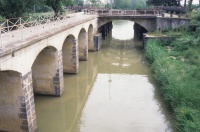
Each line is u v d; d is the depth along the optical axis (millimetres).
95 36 38219
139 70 30516
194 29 36750
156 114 18875
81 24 29188
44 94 21969
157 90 23406
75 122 18234
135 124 17547
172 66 24438
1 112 15672
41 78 21516
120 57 36938
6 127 15969
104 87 25031
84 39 32719
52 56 20828
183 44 32156
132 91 23672
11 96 15203
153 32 40750
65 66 27688
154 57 29297
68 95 22594
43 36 17188
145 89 24125
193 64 24953
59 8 32562
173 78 20516
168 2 59281
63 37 22359
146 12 45125
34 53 16422
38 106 20406
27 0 28156
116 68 32000
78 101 21516
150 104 20625
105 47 42219
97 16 41688
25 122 15586
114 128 17031
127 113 19125
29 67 15742
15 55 13867
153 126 17234
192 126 13695
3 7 26562
